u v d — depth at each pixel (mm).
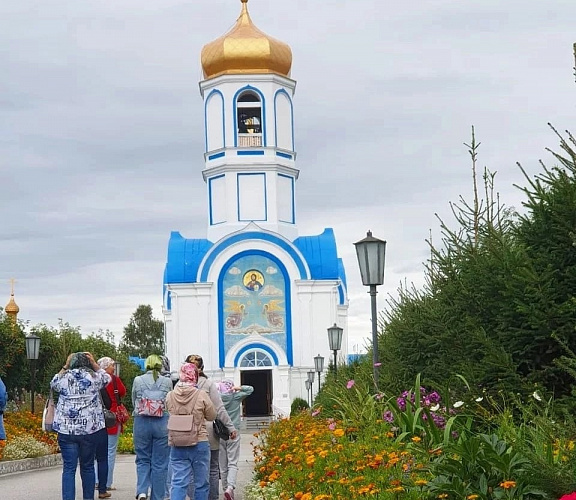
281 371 46375
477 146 15367
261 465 14367
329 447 10688
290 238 48156
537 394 9500
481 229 11789
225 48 47844
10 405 42688
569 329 9797
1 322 41312
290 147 48656
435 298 13414
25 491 15617
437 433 10180
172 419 11328
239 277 47156
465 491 8195
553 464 7582
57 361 45562
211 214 48344
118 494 15117
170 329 49000
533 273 9961
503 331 10602
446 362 12117
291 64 49188
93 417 12109
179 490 11234
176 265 47281
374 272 15625
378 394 13664
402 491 8453
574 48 9328
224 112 47875
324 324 47094
